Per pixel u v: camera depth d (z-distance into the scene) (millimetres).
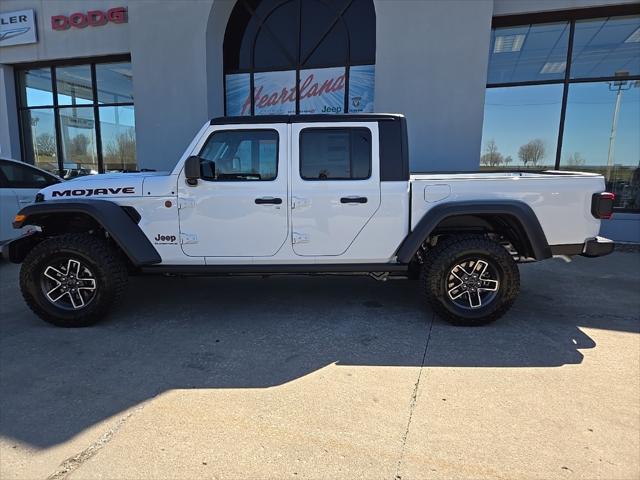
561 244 3975
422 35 7582
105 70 10562
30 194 6613
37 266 3928
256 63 9703
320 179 3979
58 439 2414
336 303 4672
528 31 8203
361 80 9156
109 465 2203
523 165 8742
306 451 2301
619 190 8359
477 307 3959
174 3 8750
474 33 7402
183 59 8883
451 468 2170
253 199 3971
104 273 3926
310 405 2738
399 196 3955
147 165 9414
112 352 3504
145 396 2852
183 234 4047
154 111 9180
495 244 3900
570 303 4684
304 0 9250
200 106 8938
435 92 7664
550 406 2723
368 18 8953
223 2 8836
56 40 10164
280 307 4555
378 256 4059
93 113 10844
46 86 11102
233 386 2973
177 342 3688
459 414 2633
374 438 2410
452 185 3922
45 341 3727
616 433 2447
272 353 3471
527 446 2338
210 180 3998
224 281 5562
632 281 5566
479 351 3494
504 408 2699
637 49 7879
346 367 3234
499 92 8609
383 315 4305
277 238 4031
